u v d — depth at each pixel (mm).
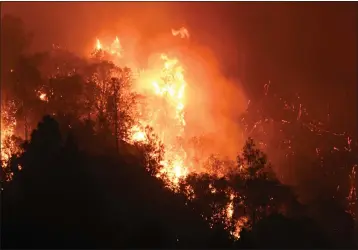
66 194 57000
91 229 55156
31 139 61500
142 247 54969
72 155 59844
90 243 54438
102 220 55875
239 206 63719
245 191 64375
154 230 55906
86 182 58031
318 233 62344
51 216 55594
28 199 57000
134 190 61188
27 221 55438
